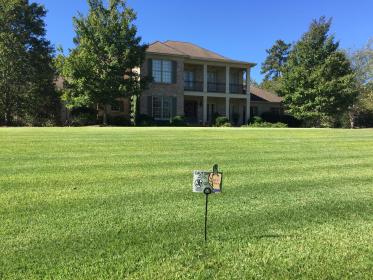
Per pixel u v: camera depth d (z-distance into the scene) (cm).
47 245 343
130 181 594
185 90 3350
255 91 4231
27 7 3106
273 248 346
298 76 3375
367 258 330
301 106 3388
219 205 471
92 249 336
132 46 2791
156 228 389
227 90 3506
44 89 3114
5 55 2947
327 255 334
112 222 404
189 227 393
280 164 785
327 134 1525
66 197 496
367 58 4144
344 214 448
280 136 1390
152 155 871
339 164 800
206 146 1051
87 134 1312
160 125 3017
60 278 287
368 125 4025
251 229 392
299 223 414
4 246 340
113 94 2756
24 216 418
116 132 1428
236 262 318
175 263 313
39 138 1154
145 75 3098
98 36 2736
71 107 2847
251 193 533
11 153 862
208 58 3384
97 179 606
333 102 3297
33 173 647
